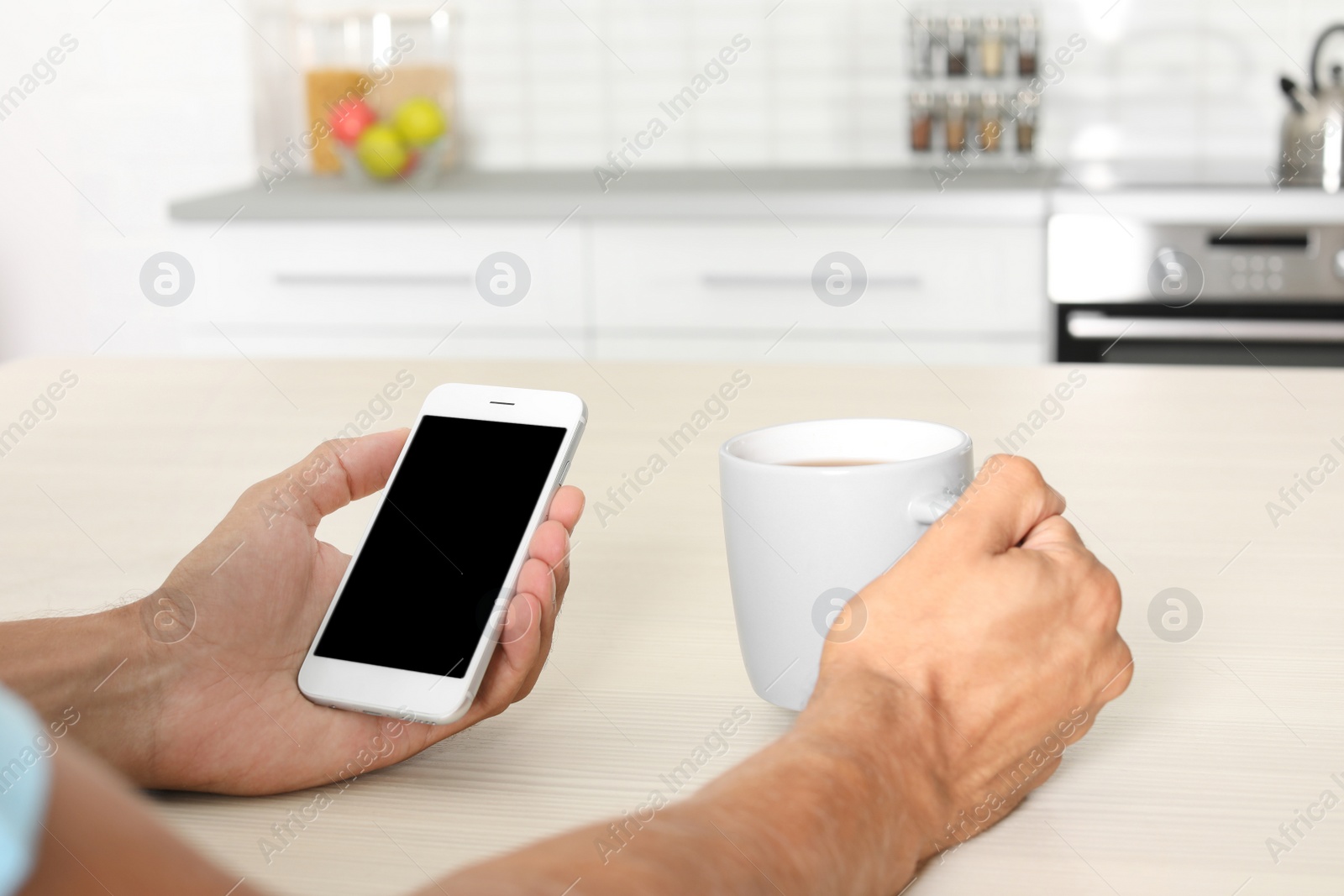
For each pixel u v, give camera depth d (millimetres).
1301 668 612
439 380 1261
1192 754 534
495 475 602
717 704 601
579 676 635
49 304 2980
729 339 2336
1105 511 850
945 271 2242
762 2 2826
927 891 444
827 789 414
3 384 1289
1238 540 789
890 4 2779
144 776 522
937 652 486
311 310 2416
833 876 392
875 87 2830
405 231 2363
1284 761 525
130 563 793
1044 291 2223
